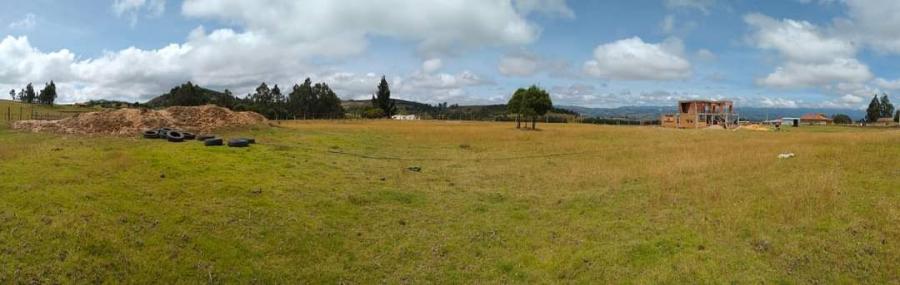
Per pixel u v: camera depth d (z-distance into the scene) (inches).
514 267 401.4
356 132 1540.4
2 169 544.4
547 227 495.5
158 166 619.2
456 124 3034.0
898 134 1251.8
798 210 487.8
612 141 1405.0
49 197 450.3
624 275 375.6
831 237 417.7
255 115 1419.8
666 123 3107.8
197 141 930.7
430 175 775.1
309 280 372.2
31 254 349.1
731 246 413.7
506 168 863.1
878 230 426.0
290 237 436.5
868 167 663.8
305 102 4468.5
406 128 2016.5
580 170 816.3
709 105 3115.2
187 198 503.2
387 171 789.2
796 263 377.4
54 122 1094.4
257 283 359.6
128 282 339.9
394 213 534.3
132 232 401.7
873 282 347.3
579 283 369.1
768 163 751.7
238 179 601.6
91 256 358.3
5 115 2326.5
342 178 688.4
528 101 2326.5
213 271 366.0
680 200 561.9
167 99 3932.1
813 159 758.5
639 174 741.9
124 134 1016.2
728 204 527.2
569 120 4229.8
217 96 4165.8
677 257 396.2
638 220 500.7
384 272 392.8
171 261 370.0
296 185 607.8
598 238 456.1
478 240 457.7
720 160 812.6
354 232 467.8
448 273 392.2
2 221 388.2
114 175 557.0
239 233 430.9
